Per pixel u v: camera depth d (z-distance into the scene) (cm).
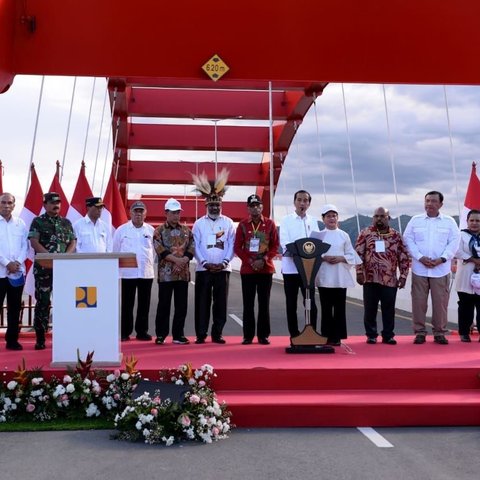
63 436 538
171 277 854
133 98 2800
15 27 822
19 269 797
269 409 573
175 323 864
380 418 574
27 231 826
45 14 828
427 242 841
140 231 906
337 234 835
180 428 524
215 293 872
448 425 575
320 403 577
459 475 438
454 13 876
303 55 861
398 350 775
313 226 849
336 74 865
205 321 871
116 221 1203
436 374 639
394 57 871
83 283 651
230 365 660
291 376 635
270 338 915
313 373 636
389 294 839
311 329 760
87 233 866
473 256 856
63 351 646
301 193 845
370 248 847
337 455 485
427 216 852
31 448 503
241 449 502
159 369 634
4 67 790
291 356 728
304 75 862
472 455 484
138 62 841
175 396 552
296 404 575
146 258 905
